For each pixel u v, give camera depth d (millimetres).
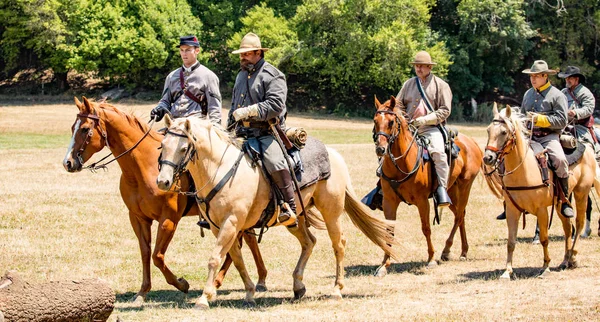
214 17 59219
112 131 9477
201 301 8922
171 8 56875
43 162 25844
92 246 13445
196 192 8875
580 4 60375
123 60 55281
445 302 9344
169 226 9555
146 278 9695
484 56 60969
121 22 55406
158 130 9820
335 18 54438
